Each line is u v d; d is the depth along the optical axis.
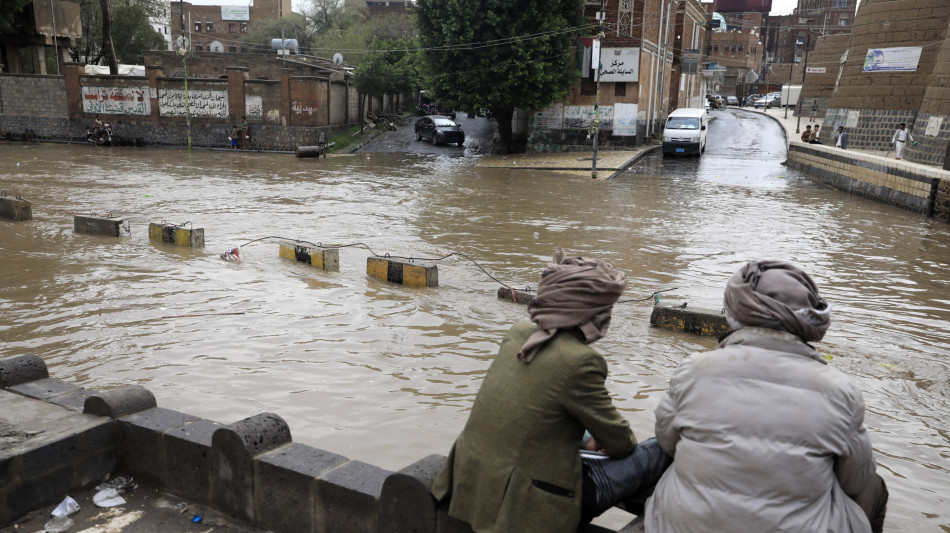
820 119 48.69
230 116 36.28
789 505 1.89
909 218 17.55
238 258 11.55
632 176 26.80
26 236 13.09
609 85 35.19
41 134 38.41
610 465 2.40
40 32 39.53
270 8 84.56
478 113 38.28
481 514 2.32
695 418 2.03
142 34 54.19
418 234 14.35
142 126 37.19
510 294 9.29
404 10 84.56
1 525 3.25
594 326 2.28
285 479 3.13
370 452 5.00
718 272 11.32
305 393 6.06
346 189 21.86
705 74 58.59
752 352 2.01
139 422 3.68
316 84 35.69
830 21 95.44
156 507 3.47
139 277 10.12
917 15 27.27
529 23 31.67
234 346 7.24
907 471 4.91
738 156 33.62
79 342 7.27
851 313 9.07
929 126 24.08
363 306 8.88
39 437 3.46
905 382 6.64
